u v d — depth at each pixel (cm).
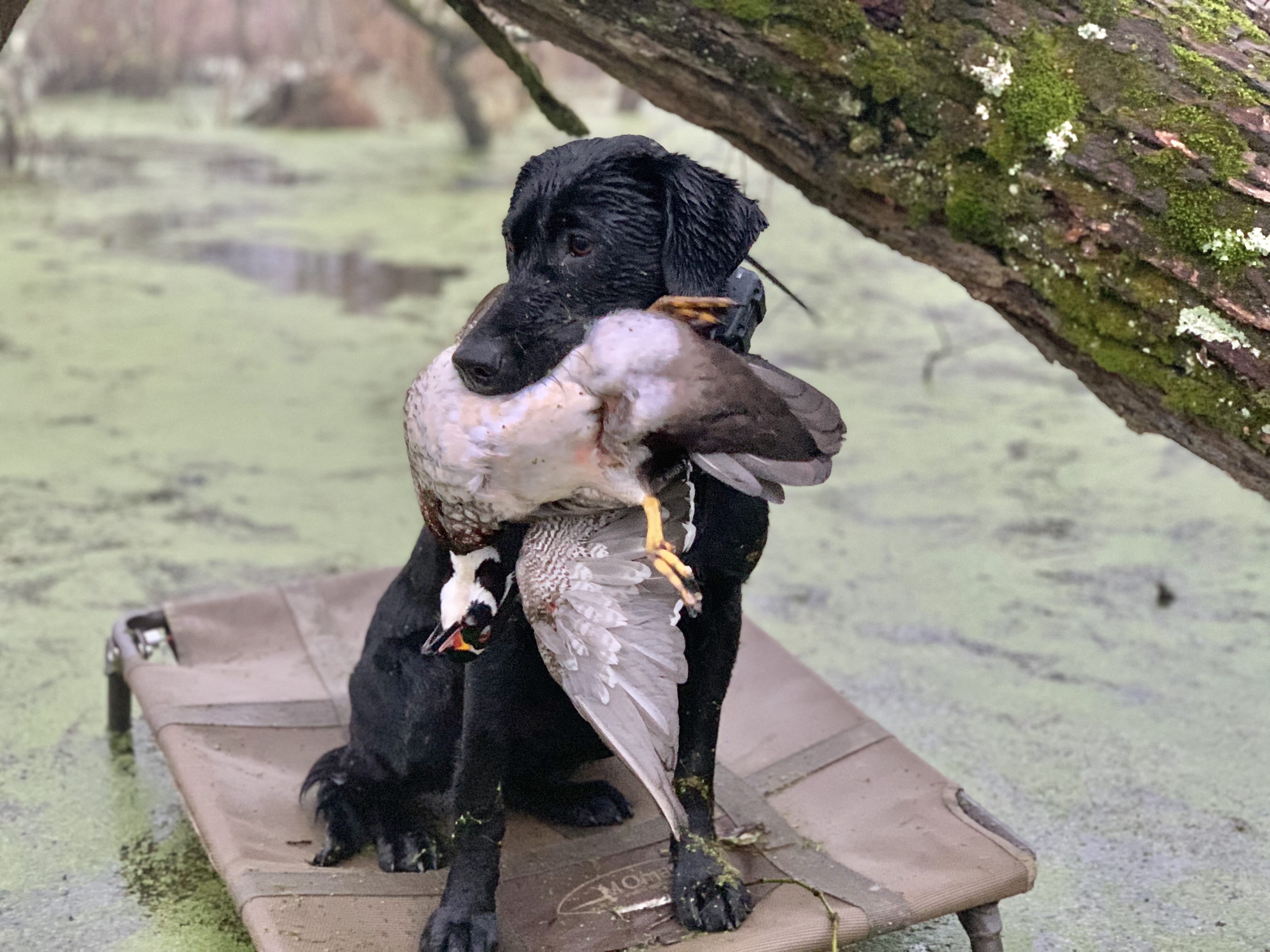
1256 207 109
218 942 139
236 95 779
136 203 505
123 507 243
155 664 162
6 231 454
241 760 148
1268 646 200
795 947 117
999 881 124
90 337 340
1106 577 223
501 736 116
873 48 120
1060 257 117
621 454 93
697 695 121
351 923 121
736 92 127
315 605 179
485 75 679
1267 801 164
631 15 126
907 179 123
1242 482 118
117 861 153
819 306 390
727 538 114
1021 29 117
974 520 246
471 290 392
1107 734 178
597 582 96
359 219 484
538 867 132
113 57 791
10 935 140
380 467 265
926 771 143
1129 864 153
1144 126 112
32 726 176
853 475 268
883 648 201
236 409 293
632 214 96
